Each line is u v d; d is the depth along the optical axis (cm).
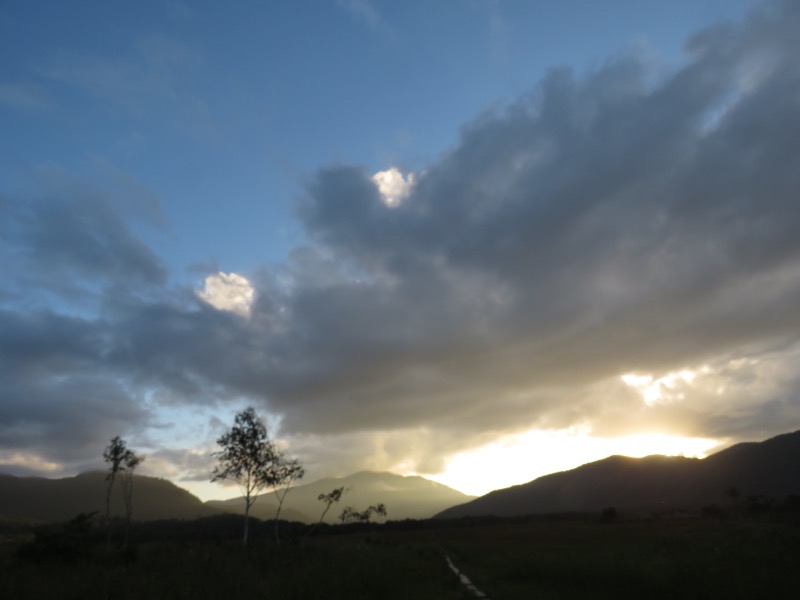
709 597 1495
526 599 1952
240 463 4578
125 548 3512
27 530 10662
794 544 2247
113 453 5450
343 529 12719
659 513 12281
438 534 9738
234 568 2570
